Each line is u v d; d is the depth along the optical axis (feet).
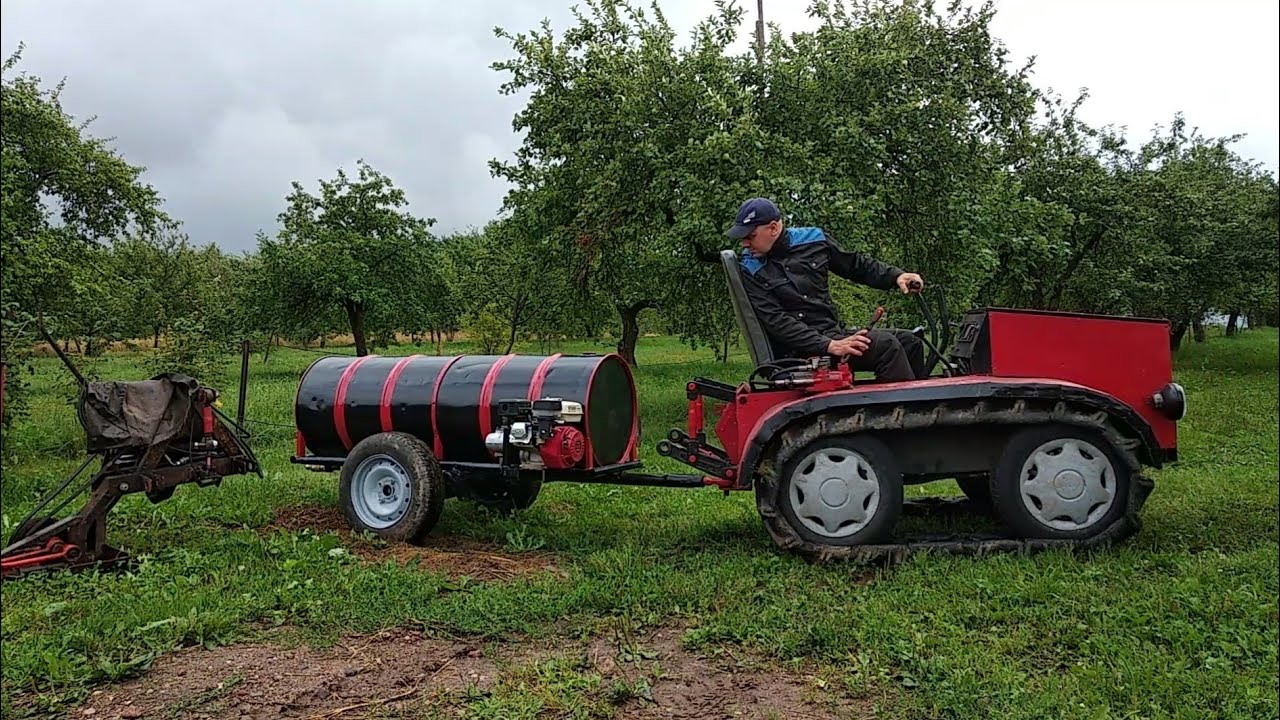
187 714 10.69
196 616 13.41
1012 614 13.30
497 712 10.46
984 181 41.96
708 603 14.12
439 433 19.19
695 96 37.29
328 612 13.87
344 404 19.81
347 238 90.63
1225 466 27.61
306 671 11.87
